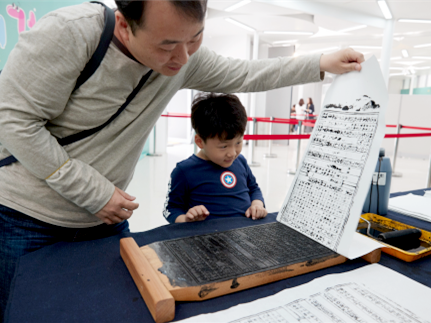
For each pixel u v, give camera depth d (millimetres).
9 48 2053
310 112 7820
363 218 775
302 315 418
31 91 517
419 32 6043
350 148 630
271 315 417
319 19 5176
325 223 625
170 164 4039
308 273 544
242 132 860
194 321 405
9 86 517
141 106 679
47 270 530
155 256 531
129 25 462
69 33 517
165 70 553
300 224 677
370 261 584
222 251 559
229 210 958
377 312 429
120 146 694
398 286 499
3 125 524
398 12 4781
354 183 597
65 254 589
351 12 4883
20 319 406
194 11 423
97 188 605
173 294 438
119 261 567
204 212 801
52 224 679
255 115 6820
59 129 623
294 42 7480
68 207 669
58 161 573
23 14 2180
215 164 1011
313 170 701
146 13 422
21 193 637
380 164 854
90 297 457
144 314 424
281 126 6758
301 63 790
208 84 844
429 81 13500
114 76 596
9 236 649
